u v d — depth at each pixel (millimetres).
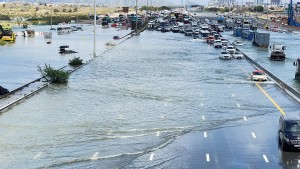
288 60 97750
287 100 51531
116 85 60938
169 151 31844
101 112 44406
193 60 93125
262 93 56156
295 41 151875
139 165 28812
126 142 34031
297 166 28625
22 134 36062
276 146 33031
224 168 28219
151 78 67750
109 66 81625
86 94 54219
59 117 42125
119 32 190125
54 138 35000
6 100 50031
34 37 160000
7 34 139125
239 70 78375
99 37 161125
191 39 155250
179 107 46969
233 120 41375
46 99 50906
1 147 32531
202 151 31828
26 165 28703
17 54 103688
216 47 122812
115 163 29203
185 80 66125
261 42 128750
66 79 63281
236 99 51781
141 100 50719
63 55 101750
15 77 69938
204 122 40469
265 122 40719
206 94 54781
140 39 153125
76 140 34500
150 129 37875
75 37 161125
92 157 30391
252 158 30234
